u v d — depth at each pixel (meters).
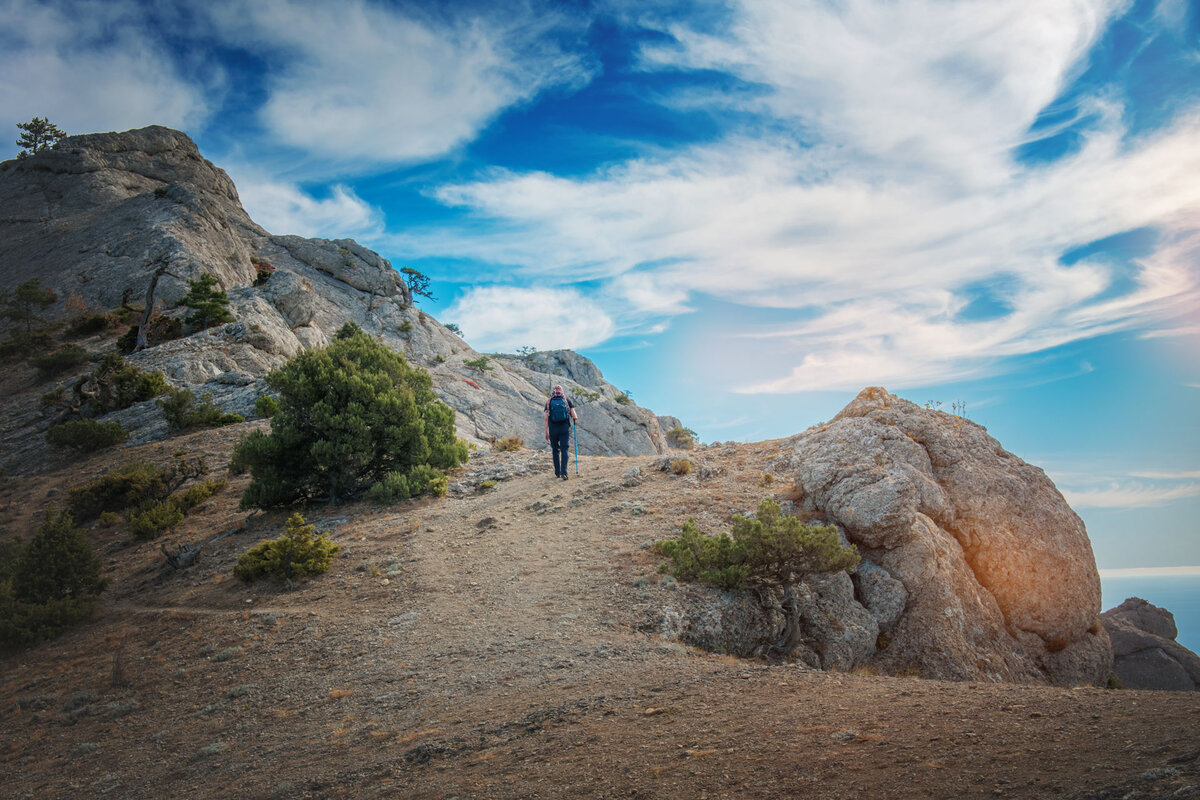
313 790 6.24
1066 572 14.84
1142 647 23.81
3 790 8.33
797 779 4.30
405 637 11.18
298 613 13.03
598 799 4.62
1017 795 3.44
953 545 14.58
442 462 23.05
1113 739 3.96
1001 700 5.38
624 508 16.67
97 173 104.44
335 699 9.22
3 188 100.94
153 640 12.92
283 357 51.50
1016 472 16.27
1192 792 2.90
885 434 16.17
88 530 22.25
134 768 8.29
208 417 34.59
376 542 16.64
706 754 5.09
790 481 16.84
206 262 70.81
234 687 10.36
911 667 12.58
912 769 4.12
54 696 11.13
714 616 11.34
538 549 14.87
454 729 7.11
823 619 12.41
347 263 114.75
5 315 63.34
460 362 104.00
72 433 32.59
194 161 121.56
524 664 9.23
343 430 20.31
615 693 7.23
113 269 71.31
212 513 21.83
